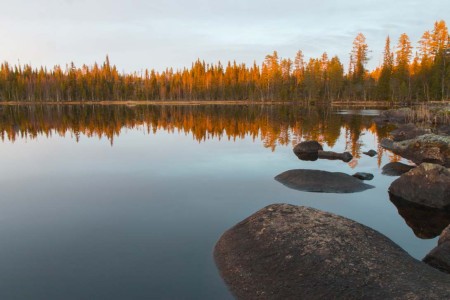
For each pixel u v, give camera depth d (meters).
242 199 12.08
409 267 5.98
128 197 12.30
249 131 33.53
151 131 34.00
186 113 60.97
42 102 107.81
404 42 69.06
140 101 112.50
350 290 5.50
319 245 6.60
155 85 116.44
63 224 9.67
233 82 108.88
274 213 8.13
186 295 6.32
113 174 16.00
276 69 94.94
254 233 7.62
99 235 8.91
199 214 10.55
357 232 7.07
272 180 14.78
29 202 11.66
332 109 64.62
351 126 36.94
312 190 13.06
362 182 13.79
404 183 12.10
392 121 40.34
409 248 8.38
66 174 15.95
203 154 21.58
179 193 12.83
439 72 56.81
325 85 87.25
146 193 12.81
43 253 7.89
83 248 8.15
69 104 101.44
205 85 112.25
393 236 9.10
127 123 42.34
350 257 6.20
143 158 20.14
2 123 41.84
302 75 91.88
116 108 80.31
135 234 8.99
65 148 23.70
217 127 37.28
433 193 11.23
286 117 48.91
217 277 6.89
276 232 7.33
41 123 42.06
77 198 12.16
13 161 19.09
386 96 72.81
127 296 6.28
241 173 16.20
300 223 7.48
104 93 112.12
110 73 117.12
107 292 6.39
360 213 10.78
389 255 6.34
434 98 57.88
